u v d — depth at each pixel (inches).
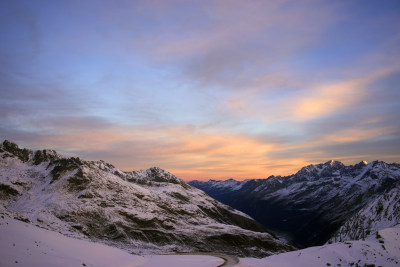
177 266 2874.0
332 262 2923.2
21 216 7475.4
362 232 6771.7
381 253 2847.0
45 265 1710.1
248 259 4025.6
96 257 2333.9
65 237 2444.6
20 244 1840.6
